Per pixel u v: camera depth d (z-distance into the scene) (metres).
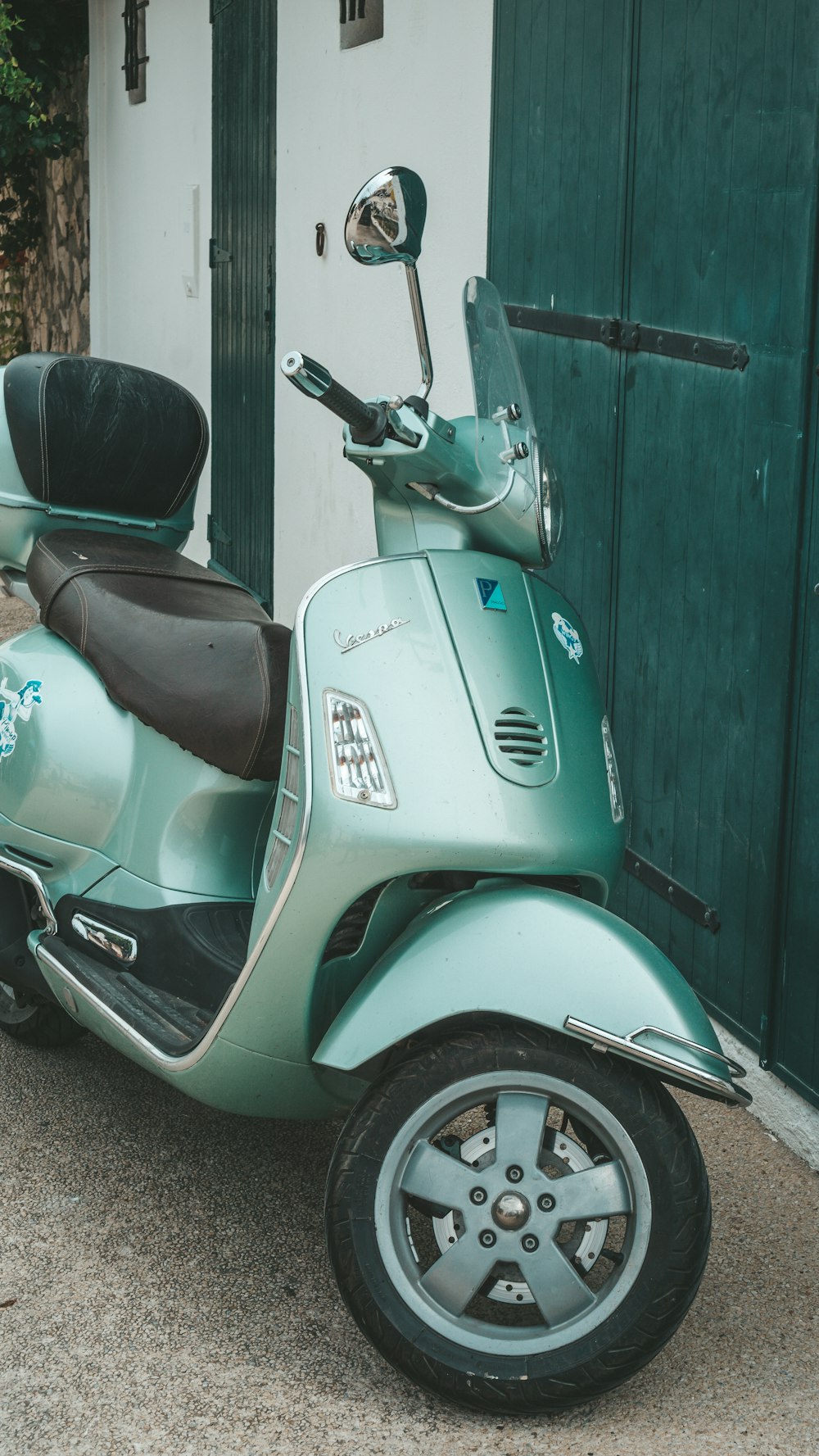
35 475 3.40
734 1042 3.50
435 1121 2.37
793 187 3.09
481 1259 2.35
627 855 4.00
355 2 5.60
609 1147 2.32
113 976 2.99
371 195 2.32
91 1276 2.73
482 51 4.61
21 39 10.45
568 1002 2.27
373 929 2.51
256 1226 2.91
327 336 6.11
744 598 3.36
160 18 8.59
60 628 3.18
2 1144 3.19
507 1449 2.33
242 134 7.17
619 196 3.81
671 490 3.67
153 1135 3.24
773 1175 3.17
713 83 3.37
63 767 3.09
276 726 2.81
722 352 3.38
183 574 3.34
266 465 7.06
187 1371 2.48
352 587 2.47
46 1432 2.33
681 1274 2.29
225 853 2.98
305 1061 2.55
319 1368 2.51
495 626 2.46
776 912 3.29
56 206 11.57
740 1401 2.46
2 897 3.35
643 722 3.89
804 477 3.11
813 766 3.14
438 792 2.34
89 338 10.84
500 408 2.61
